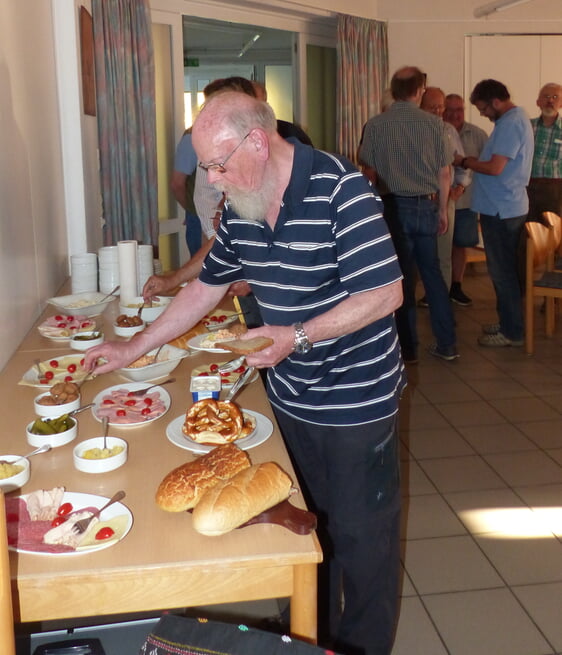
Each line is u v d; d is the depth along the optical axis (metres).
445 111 5.69
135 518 1.19
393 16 6.55
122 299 2.59
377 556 1.67
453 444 3.26
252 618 1.98
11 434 1.52
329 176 1.41
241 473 1.21
